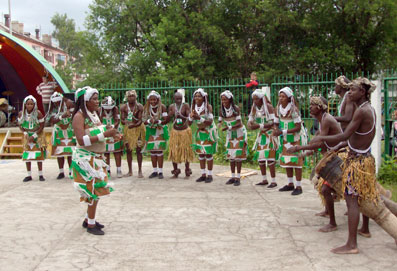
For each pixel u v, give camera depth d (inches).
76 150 174.1
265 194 251.3
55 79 468.1
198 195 249.4
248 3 884.0
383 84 326.0
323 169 165.2
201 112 282.0
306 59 840.3
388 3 821.9
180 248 158.1
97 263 143.5
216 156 395.2
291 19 835.4
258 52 944.9
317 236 171.0
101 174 175.9
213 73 924.6
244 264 141.9
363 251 152.6
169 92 426.6
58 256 150.3
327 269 136.2
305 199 236.5
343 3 844.0
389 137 327.3
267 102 266.8
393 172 287.7
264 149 269.3
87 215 179.8
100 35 933.8
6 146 452.4
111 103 296.2
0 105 528.4
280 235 172.7
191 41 896.3
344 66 861.8
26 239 169.2
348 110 195.3
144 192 258.5
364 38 910.4
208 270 137.2
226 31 940.6
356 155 149.8
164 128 306.3
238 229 181.5
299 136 245.4
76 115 171.5
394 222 147.3
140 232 178.1
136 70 864.3
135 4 863.7
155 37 851.4
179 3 913.5
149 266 140.8
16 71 572.7
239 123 276.5
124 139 309.1
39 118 295.3
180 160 297.3
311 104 184.9
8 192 261.1
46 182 295.4
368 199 147.3
